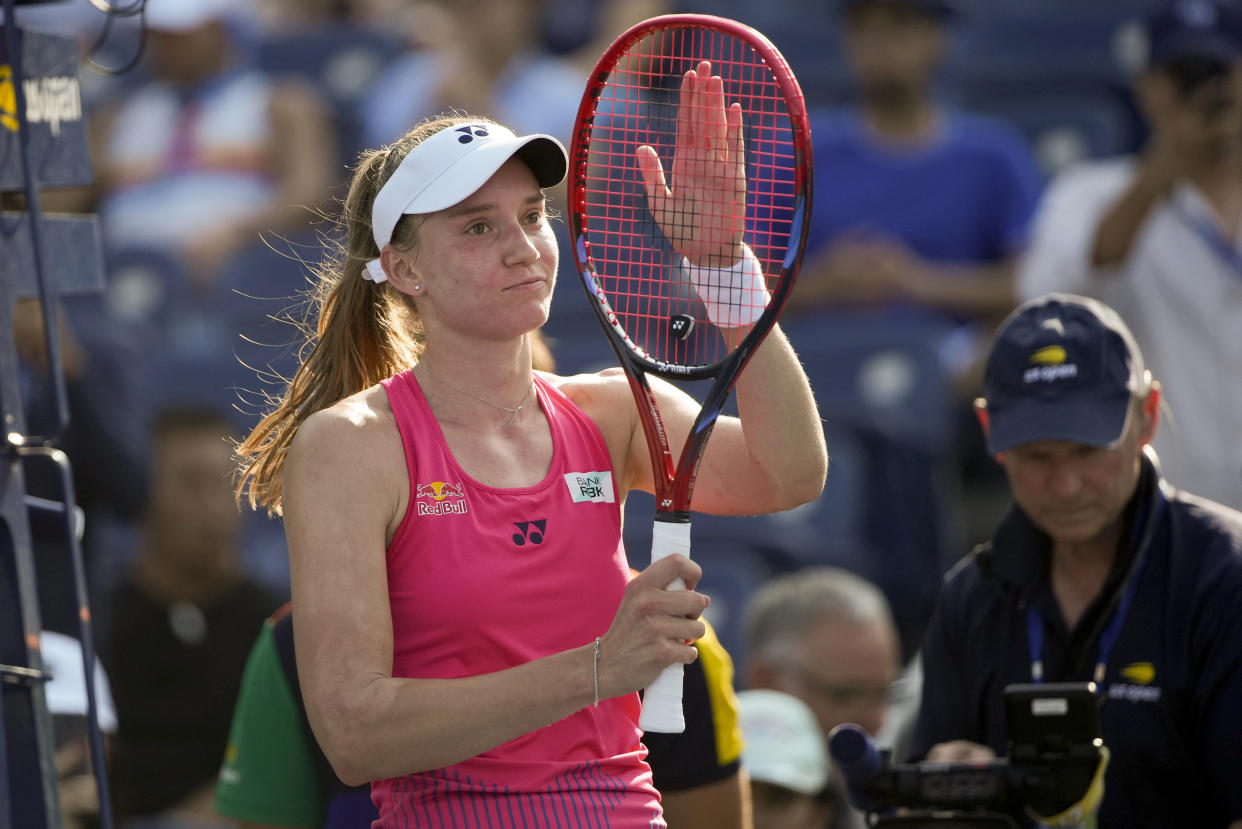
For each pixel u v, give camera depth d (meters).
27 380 21.22
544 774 9.57
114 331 29.47
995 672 13.47
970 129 28.58
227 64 32.72
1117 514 12.95
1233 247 23.08
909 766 12.09
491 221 9.77
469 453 9.85
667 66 24.58
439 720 8.86
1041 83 33.41
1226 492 22.66
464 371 9.98
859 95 31.75
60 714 14.58
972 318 27.92
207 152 31.89
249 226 31.19
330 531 9.38
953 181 28.00
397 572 9.61
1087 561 13.30
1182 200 23.31
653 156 10.30
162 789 22.83
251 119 32.22
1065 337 13.10
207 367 29.66
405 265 10.09
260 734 13.95
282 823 13.88
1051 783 11.76
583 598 9.73
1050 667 13.21
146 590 23.42
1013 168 28.22
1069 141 32.34
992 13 33.88
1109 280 23.89
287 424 11.14
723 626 25.42
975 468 28.11
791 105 9.70
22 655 11.40
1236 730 12.23
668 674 9.30
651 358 9.96
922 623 26.27
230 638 23.56
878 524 26.91
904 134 28.17
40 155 12.01
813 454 10.04
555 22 34.19
